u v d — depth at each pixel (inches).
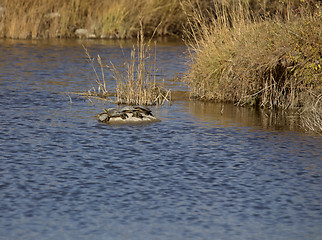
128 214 791.1
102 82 1910.7
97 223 761.0
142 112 1391.5
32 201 832.3
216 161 1033.5
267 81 1558.8
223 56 1636.3
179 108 1534.2
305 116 1434.5
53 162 1016.2
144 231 738.8
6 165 994.1
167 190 882.8
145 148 1115.3
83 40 3127.5
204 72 1663.4
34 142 1150.3
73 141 1162.6
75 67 2207.2
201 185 906.1
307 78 1437.0
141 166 999.0
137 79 1646.2
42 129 1263.5
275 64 1493.6
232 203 834.2
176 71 2134.6
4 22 3161.9
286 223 769.6
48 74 2048.5
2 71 2084.2
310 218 786.2
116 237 720.3
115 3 3319.4
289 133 1256.2
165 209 809.5
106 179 929.5
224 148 1123.3
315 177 949.8
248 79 1565.0
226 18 1786.4
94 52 2625.5
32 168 980.6
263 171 978.7
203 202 836.0
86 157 1048.8
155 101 1620.3
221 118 1411.2
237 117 1423.5
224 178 940.0
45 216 781.3
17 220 767.1
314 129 1296.8
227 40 1684.3
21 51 2600.9
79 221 766.5
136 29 3324.3
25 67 2183.8
